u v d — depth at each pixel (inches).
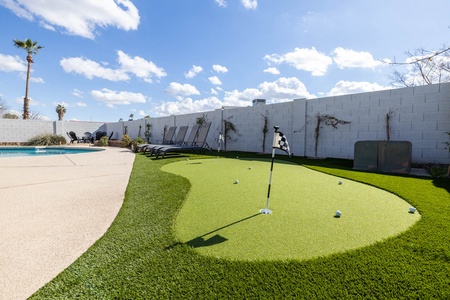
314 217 99.1
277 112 412.2
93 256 70.4
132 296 53.6
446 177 190.7
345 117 323.0
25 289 56.7
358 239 78.5
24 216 106.0
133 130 802.2
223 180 175.2
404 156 219.0
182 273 61.5
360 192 140.0
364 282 56.7
